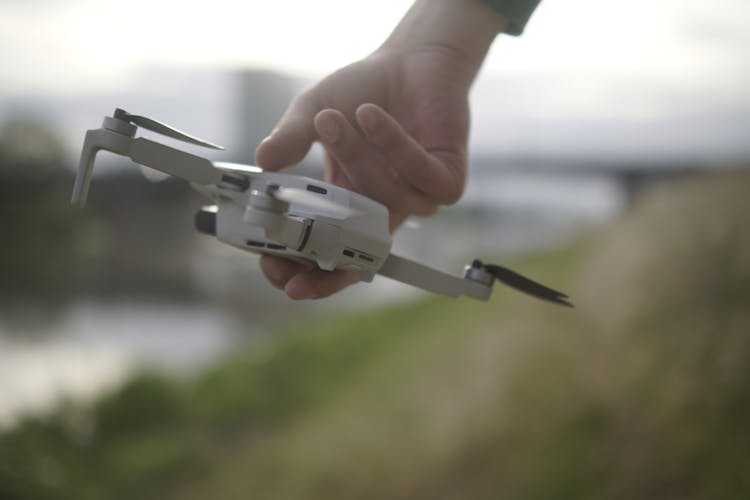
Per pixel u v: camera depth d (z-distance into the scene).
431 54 0.87
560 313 2.44
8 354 4.12
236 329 4.60
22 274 6.12
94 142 0.76
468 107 0.88
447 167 0.86
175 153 0.78
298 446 2.57
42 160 6.32
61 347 4.29
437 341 2.79
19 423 2.71
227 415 2.92
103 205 6.48
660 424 1.93
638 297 2.23
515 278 0.83
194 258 6.55
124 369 3.22
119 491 2.51
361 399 2.69
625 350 2.14
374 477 2.29
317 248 0.77
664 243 2.29
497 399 2.27
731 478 1.72
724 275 2.06
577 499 1.89
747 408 1.81
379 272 0.82
